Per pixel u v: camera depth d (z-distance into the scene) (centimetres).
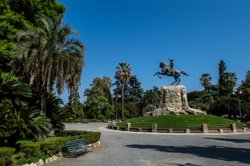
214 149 1834
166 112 4966
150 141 2402
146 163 1302
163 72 5197
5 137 1443
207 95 10744
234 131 3597
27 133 1449
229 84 10406
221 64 10662
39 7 2372
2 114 1364
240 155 1556
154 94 11012
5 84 1498
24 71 1888
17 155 1190
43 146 1316
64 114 2323
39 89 1966
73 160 1384
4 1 2084
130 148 1891
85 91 8638
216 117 4428
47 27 1966
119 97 11056
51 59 1842
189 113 4891
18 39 1930
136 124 4147
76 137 1680
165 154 1602
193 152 1689
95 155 1553
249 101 8256
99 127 4947
